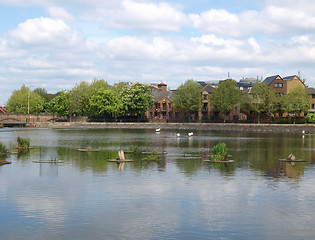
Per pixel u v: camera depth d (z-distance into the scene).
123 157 37.91
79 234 16.23
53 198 21.73
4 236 15.95
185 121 147.12
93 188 24.30
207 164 35.72
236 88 141.00
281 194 23.08
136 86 153.00
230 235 16.30
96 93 155.12
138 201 21.20
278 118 144.38
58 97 160.62
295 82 150.88
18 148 50.44
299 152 49.16
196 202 21.11
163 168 32.81
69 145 57.00
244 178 28.16
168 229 16.91
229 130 118.62
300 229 17.06
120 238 15.84
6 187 24.48
